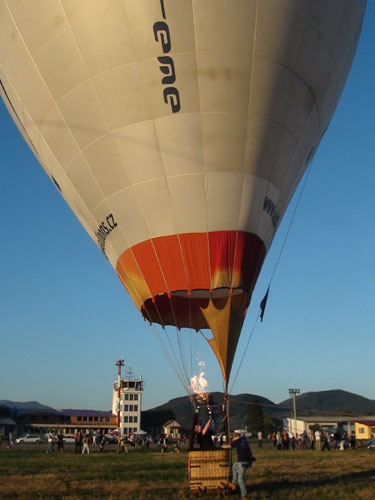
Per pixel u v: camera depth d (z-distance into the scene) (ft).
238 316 50.03
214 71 49.42
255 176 51.13
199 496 36.76
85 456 96.27
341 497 35.96
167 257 50.49
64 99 53.01
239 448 36.45
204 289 49.47
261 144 50.93
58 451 118.21
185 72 49.34
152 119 50.11
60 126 54.39
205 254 49.90
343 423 219.82
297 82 52.29
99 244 58.34
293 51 51.19
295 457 84.74
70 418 337.72
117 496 37.91
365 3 60.44
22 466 68.85
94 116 51.85
